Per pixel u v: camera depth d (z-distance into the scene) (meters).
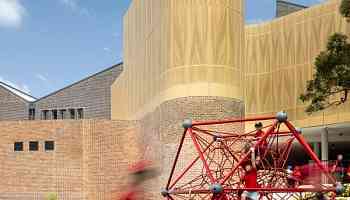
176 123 32.69
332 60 35.72
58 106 77.31
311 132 54.00
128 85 52.03
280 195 19.19
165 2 35.00
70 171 40.81
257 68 58.25
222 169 20.38
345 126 49.94
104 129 40.84
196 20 32.88
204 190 15.17
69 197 40.53
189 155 31.34
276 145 20.16
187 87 32.56
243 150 16.88
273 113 56.31
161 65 35.88
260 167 16.97
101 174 40.41
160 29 36.53
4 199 41.75
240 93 33.62
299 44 54.56
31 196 41.25
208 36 32.69
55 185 40.97
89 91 74.88
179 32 33.22
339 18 50.09
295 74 54.62
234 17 33.59
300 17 54.75
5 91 81.50
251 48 58.84
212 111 32.16
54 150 41.28
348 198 23.06
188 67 32.72
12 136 42.25
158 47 37.16
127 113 52.12
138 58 46.12
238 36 33.88
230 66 33.00
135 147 40.62
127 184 8.56
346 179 31.39
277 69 56.56
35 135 41.88
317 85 37.44
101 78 73.88
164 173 32.72
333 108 49.41
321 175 19.55
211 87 32.34
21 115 80.25
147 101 40.56
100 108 73.38
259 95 57.78
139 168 8.54
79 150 40.84
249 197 14.26
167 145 33.16
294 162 67.88
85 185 40.44
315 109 38.59
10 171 42.00
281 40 56.50
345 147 64.81
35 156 41.62
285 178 18.28
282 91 55.78
